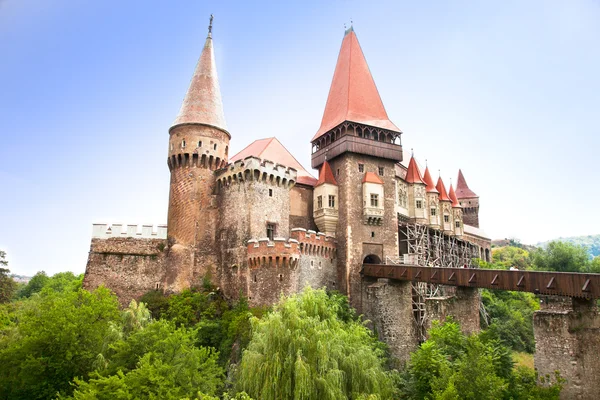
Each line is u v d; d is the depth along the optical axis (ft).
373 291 167.84
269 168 165.68
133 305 128.57
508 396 101.40
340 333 102.06
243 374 90.94
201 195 166.20
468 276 133.39
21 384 94.12
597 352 103.60
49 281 311.88
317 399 85.92
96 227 159.02
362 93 198.29
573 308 106.32
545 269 299.17
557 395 96.12
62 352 98.37
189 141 166.40
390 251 183.62
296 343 91.61
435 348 115.44
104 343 102.17
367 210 178.29
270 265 147.02
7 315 131.75
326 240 170.19
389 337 160.25
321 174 186.39
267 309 138.51
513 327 209.56
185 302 147.13
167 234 162.30
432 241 223.10
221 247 163.32
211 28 189.37
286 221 169.68
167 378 81.05
